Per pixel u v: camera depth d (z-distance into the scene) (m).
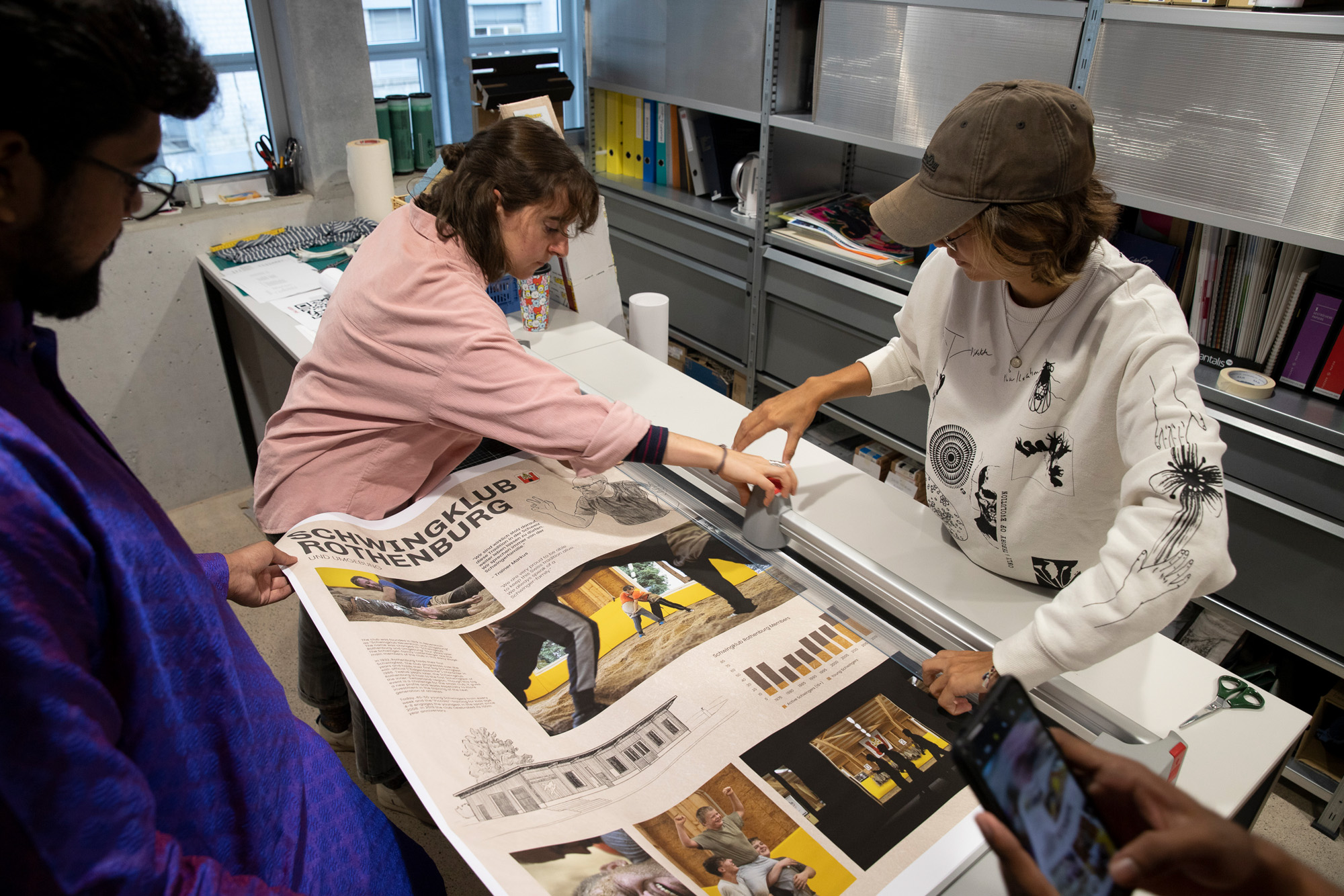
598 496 1.12
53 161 0.46
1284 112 1.53
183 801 0.65
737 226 2.67
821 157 2.70
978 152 0.81
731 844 0.65
